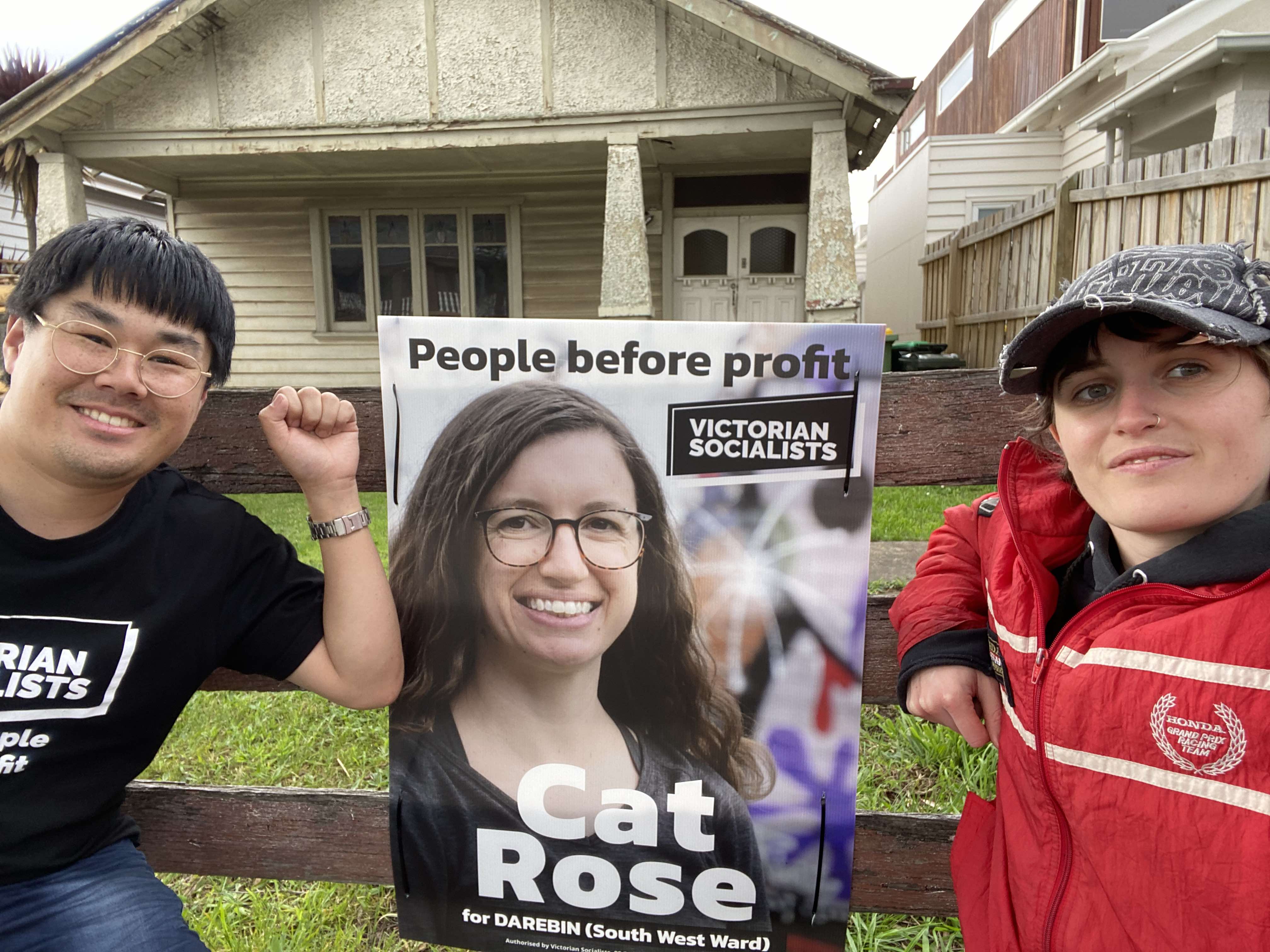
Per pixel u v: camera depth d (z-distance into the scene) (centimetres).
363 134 690
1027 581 113
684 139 702
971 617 125
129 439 118
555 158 773
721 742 139
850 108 611
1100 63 739
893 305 1268
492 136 680
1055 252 583
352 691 139
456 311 891
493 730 144
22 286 116
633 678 140
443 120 678
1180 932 92
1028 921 110
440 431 138
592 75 657
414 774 148
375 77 680
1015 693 112
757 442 131
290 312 897
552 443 135
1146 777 94
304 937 184
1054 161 999
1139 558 106
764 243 845
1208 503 93
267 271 891
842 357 128
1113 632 98
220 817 162
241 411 154
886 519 438
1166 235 482
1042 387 108
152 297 114
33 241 750
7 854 126
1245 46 570
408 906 153
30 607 123
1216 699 89
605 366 133
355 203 873
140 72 679
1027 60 1002
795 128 634
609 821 144
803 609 134
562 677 141
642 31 644
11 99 668
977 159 1017
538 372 134
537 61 661
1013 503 115
